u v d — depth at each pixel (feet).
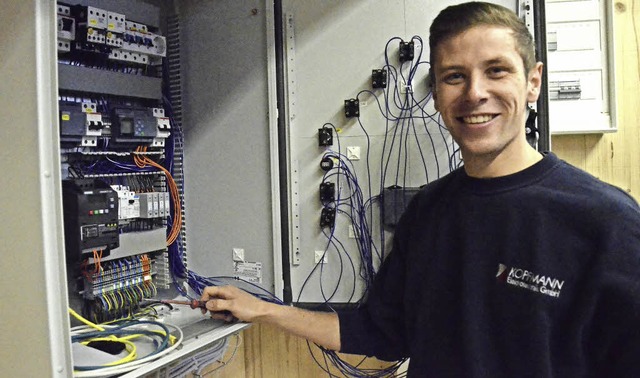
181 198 5.91
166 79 5.84
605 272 2.77
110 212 4.34
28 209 2.93
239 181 5.72
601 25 5.78
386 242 5.75
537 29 4.99
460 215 3.49
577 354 2.89
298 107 5.93
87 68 4.62
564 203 3.04
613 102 5.73
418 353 3.58
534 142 5.02
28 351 2.98
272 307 4.38
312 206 5.93
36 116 2.87
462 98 3.14
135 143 5.08
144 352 3.82
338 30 5.83
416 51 5.65
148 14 5.34
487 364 3.15
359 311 4.36
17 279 3.00
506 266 3.16
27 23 2.89
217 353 5.05
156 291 5.34
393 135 5.74
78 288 4.50
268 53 5.53
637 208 2.94
